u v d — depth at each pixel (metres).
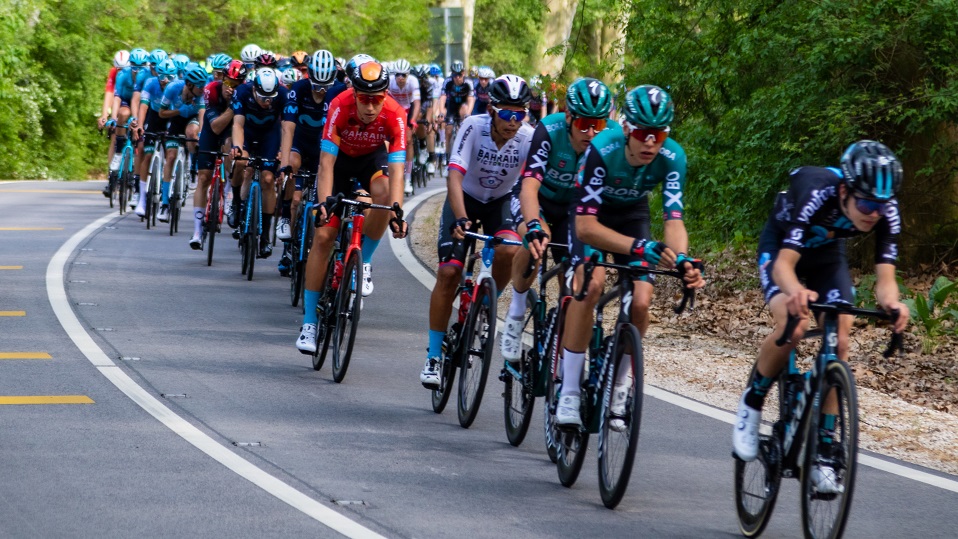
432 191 47.75
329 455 12.70
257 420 14.08
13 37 55.59
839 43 24.31
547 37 107.50
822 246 10.88
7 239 30.06
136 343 18.33
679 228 11.59
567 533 10.45
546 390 12.95
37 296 22.09
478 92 46.75
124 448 12.49
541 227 12.19
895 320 9.65
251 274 25.58
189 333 19.47
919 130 25.00
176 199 32.75
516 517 10.88
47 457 12.02
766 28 27.92
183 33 75.50
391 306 23.30
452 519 10.67
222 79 28.02
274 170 24.95
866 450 14.10
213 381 16.08
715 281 27.39
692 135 29.94
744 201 28.42
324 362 17.95
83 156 64.25
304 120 23.31
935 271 28.09
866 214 9.89
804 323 10.46
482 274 14.33
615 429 11.20
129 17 69.25
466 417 14.38
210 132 27.70
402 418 14.75
